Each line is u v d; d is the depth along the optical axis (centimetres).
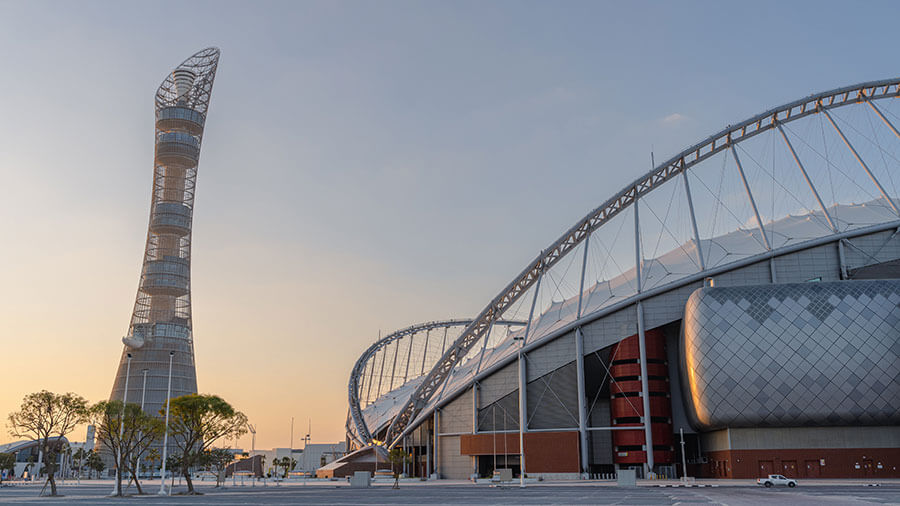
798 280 10156
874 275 9950
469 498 5688
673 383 11056
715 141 11206
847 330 8838
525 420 11256
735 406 9081
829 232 10362
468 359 15562
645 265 12188
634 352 10756
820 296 9125
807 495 5469
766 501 4744
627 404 10669
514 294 12712
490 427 11681
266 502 5297
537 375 11406
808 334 8938
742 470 9175
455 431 12344
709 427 9544
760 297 9344
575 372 11194
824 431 9050
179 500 5884
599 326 11056
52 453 7750
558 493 6538
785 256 10281
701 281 10606
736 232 11975
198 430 8156
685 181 11288
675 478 10344
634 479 8212
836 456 8931
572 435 10750
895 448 8794
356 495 6600
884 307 8869
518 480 10675
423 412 13100
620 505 4419
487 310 12750
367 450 15562
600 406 11531
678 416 10938
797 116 11131
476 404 11881
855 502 4462
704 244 11744
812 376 8819
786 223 11600
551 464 10788
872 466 8794
